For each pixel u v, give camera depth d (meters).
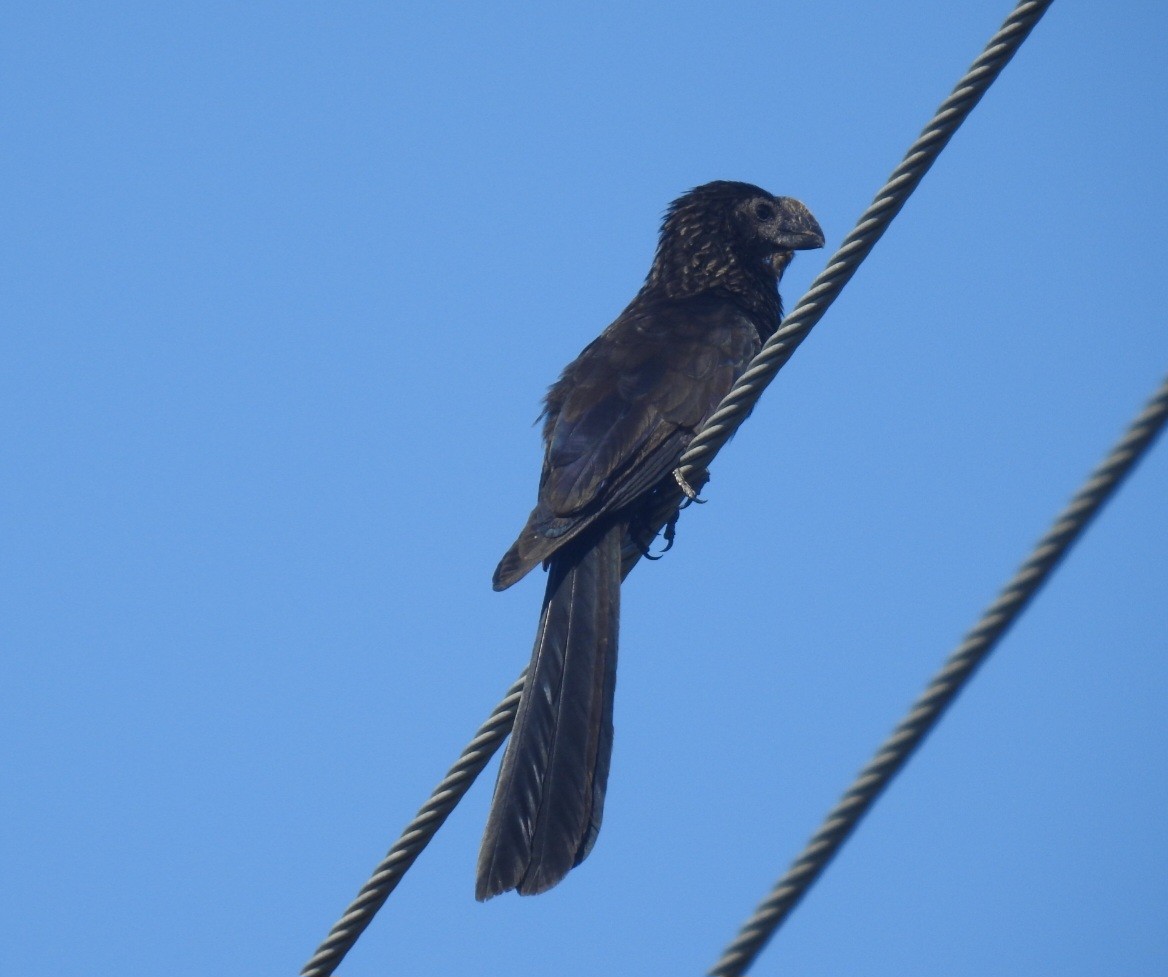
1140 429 6.10
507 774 10.05
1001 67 9.05
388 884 8.98
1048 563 6.26
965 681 6.40
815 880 6.58
